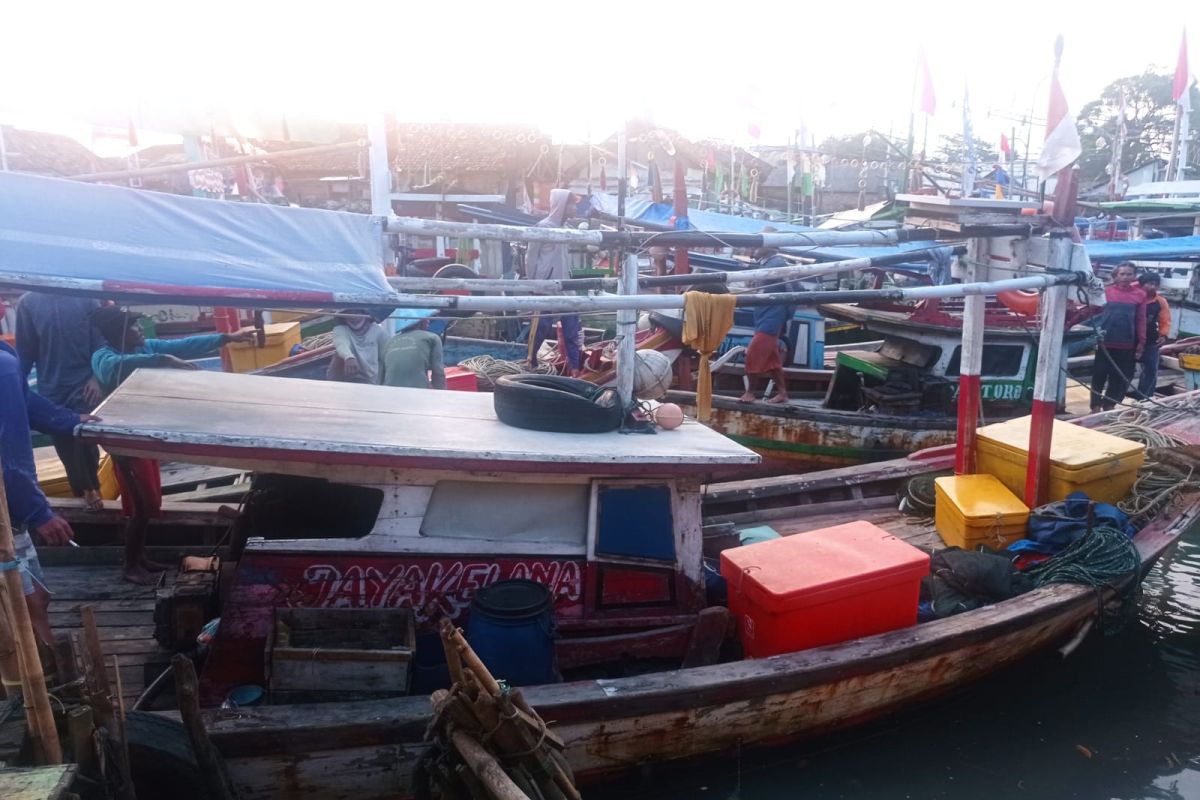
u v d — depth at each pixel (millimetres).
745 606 4789
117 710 3207
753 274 5945
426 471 4223
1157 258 14938
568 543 4496
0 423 3391
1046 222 6137
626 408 4980
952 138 34500
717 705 4285
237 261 3883
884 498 7598
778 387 10016
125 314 5984
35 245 3541
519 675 4047
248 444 3898
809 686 4469
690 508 4617
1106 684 5895
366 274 4145
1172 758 5055
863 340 16234
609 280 6000
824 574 4715
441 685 4180
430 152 20375
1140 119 44094
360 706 3791
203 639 4348
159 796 3525
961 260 7020
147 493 5289
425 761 3285
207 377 5270
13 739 2826
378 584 4238
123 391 4641
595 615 4547
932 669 4918
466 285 5695
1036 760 5031
